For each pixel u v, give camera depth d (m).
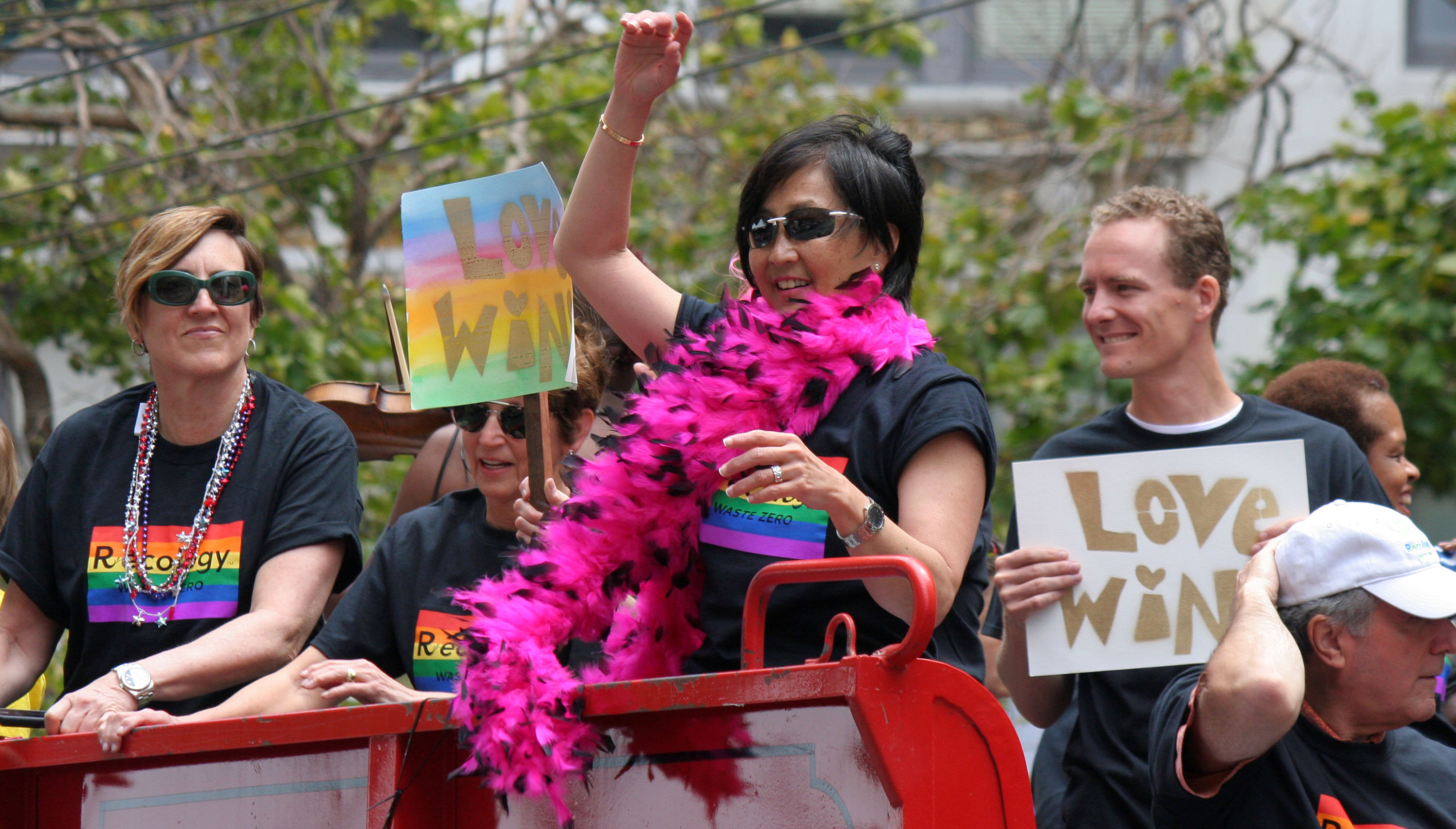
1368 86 32.22
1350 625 8.38
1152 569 10.12
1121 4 36.91
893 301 8.59
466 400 9.58
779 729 7.21
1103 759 10.32
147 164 26.19
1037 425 28.52
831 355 8.25
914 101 37.16
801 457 7.31
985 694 6.81
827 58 38.41
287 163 29.70
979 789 6.77
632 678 8.22
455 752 8.03
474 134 28.42
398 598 10.77
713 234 29.97
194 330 10.76
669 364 8.53
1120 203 11.22
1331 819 8.48
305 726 7.92
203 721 8.25
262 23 30.05
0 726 9.37
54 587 11.05
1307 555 8.55
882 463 8.11
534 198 9.56
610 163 9.08
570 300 9.45
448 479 12.70
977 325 29.61
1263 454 10.12
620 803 7.50
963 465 8.02
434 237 9.78
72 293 28.05
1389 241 26.31
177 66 29.80
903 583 7.52
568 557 8.13
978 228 30.81
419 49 38.06
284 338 26.19
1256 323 32.88
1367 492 10.52
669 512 8.27
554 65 29.58
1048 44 37.00
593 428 11.72
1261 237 29.33
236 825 8.43
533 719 7.26
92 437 11.19
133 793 8.75
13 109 28.52
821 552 8.07
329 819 8.16
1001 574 10.34
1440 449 25.62
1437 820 8.58
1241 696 7.77
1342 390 12.75
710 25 33.34
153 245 10.82
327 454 11.02
